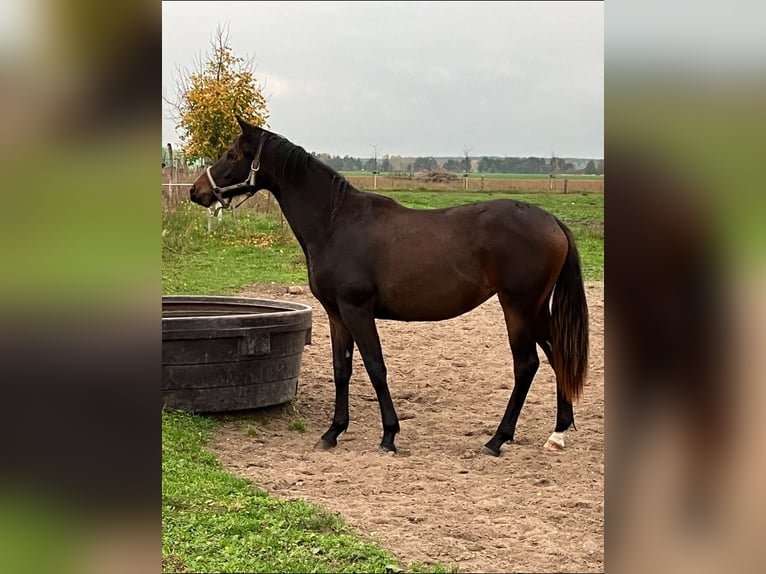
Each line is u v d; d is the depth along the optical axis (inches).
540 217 206.4
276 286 458.3
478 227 206.8
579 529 155.2
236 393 235.1
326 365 313.9
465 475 193.0
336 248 212.5
